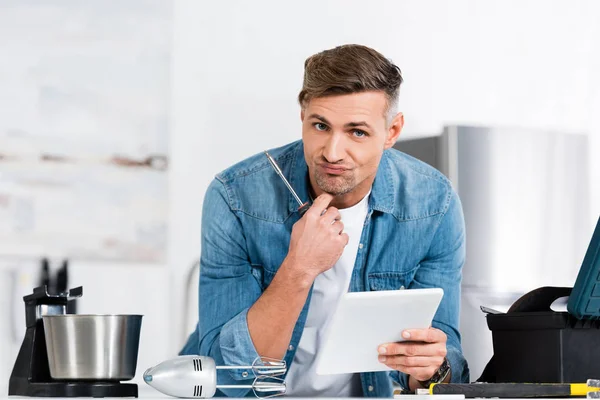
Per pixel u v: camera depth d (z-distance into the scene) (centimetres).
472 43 430
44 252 373
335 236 214
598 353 179
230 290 238
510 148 366
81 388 168
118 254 383
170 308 388
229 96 401
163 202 390
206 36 399
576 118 438
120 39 388
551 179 372
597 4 442
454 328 245
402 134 420
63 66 380
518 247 365
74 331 168
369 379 243
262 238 241
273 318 212
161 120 392
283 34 409
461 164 360
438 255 250
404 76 422
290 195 241
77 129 381
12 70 374
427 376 185
